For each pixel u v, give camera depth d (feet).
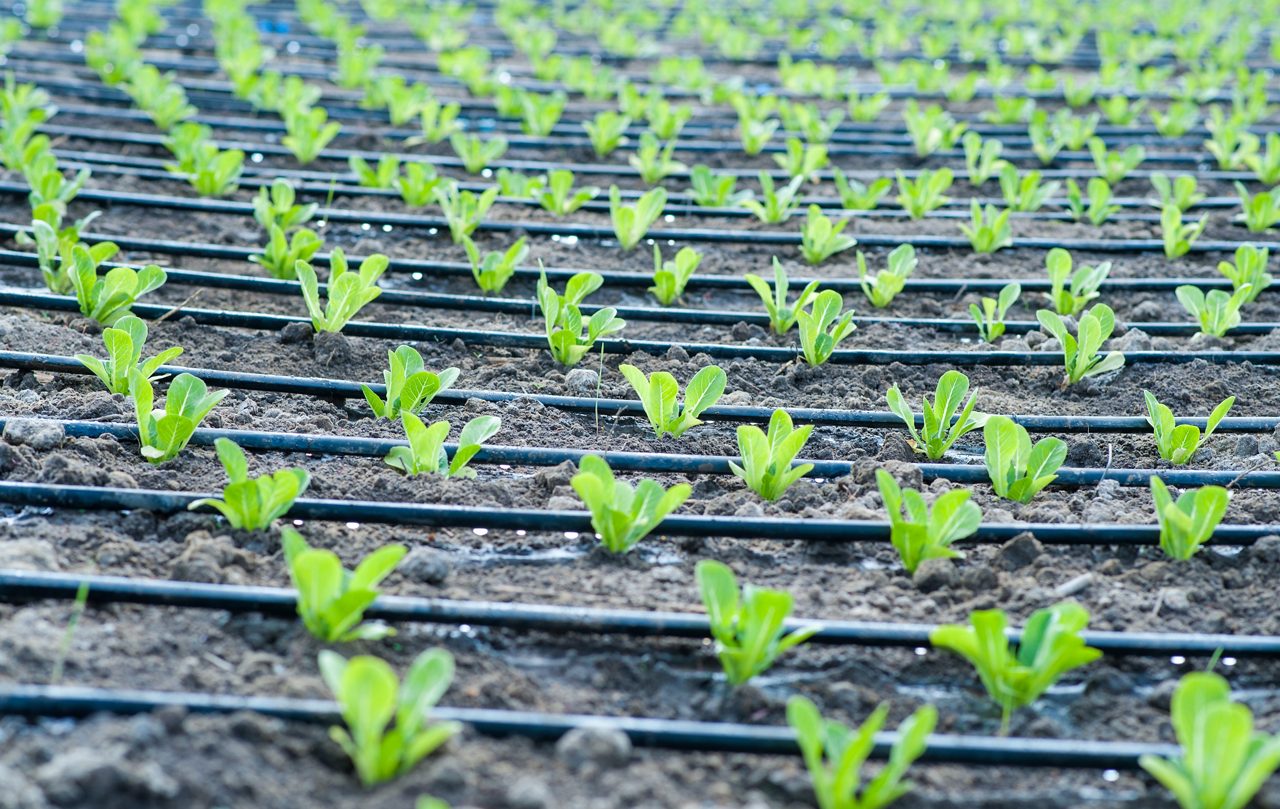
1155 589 8.29
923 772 7.47
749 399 9.55
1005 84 18.42
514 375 9.75
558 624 7.93
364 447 8.89
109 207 11.60
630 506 8.32
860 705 7.75
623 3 24.94
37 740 7.29
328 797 7.21
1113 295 11.09
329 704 7.44
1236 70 19.67
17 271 10.56
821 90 17.31
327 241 11.41
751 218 12.37
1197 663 7.98
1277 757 7.08
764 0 25.84
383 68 18.37
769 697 7.69
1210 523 8.34
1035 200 12.33
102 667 7.59
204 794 7.14
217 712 7.41
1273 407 9.71
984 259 11.49
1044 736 7.65
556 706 7.65
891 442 9.17
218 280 10.34
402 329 9.95
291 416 9.14
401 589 8.07
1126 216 12.72
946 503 8.20
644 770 7.37
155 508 8.37
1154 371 10.00
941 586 8.27
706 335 10.34
